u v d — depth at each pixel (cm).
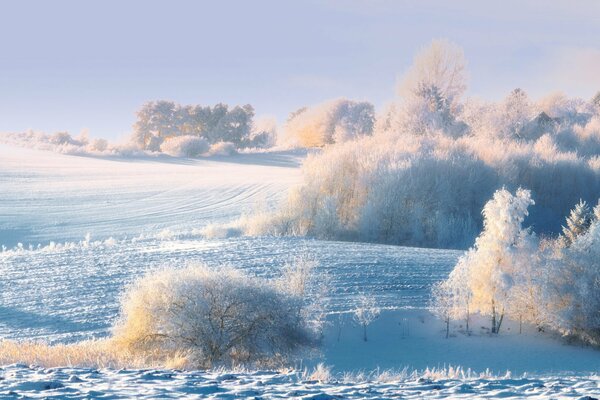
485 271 3094
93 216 7019
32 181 9581
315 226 5716
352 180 6162
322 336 2625
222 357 2248
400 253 4584
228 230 5656
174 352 2203
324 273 3822
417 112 10369
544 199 6838
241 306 2295
